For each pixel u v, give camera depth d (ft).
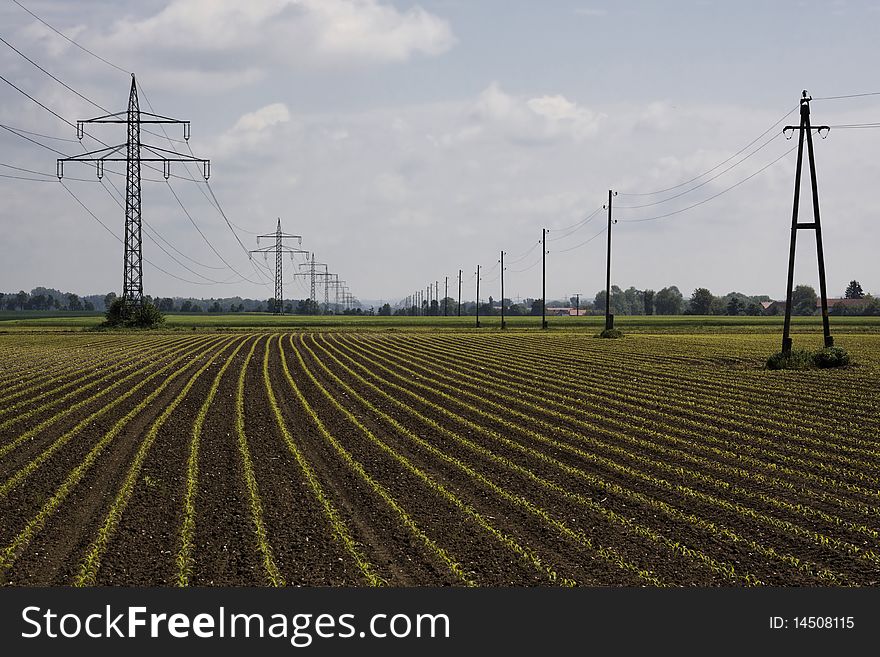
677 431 89.86
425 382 141.59
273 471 69.00
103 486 63.62
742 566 46.55
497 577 44.75
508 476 67.87
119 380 142.20
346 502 59.26
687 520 55.16
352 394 123.44
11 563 46.32
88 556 47.44
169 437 84.79
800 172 149.79
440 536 51.19
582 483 65.51
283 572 45.37
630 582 44.27
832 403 110.83
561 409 107.24
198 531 52.03
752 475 68.54
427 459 74.59
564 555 48.11
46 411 103.14
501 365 177.06
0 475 67.31
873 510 58.08
